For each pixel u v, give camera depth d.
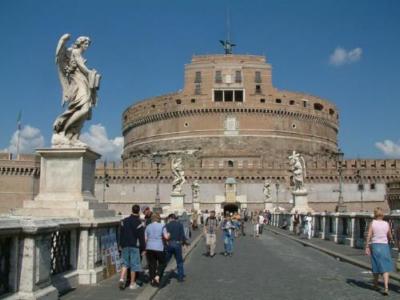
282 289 11.92
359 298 10.81
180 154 99.44
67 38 12.17
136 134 112.88
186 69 105.19
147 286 11.52
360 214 22.91
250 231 43.94
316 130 107.94
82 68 12.36
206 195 88.44
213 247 20.78
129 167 89.94
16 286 7.72
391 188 83.62
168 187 88.69
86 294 10.04
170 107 104.44
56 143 12.21
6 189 80.50
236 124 100.81
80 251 11.12
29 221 7.88
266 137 100.75
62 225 9.80
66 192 11.98
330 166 89.12
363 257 18.69
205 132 101.19
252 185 88.44
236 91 103.94
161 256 12.09
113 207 88.81
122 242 11.30
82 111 12.27
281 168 88.88
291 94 104.88
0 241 7.37
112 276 12.55
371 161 89.19
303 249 24.09
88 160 12.60
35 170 82.00
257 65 104.06
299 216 37.16
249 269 15.95
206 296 10.98
